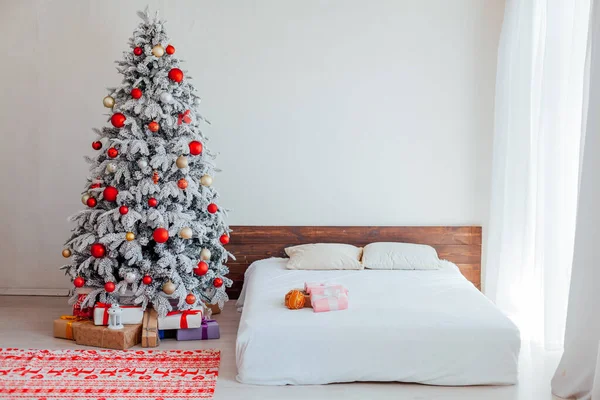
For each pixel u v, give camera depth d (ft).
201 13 17.25
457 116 17.57
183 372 12.09
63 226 17.72
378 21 17.38
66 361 12.51
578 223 11.21
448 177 17.69
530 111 15.56
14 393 10.84
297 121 17.49
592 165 10.97
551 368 12.72
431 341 11.68
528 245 15.57
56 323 14.05
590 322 10.84
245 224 17.63
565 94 13.41
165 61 14.26
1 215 17.74
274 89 17.43
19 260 17.81
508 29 16.39
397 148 17.61
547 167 13.47
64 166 17.60
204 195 14.73
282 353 11.67
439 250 17.69
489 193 17.69
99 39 17.33
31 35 17.34
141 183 13.88
